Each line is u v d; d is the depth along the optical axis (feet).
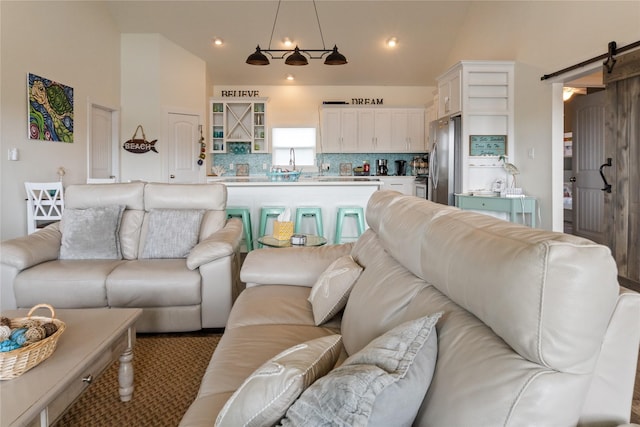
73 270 9.59
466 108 18.29
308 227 17.11
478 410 2.67
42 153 16.55
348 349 5.18
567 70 14.66
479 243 3.30
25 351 4.91
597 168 17.94
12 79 14.92
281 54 24.86
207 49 24.20
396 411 2.80
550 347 2.48
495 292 2.81
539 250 2.56
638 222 12.48
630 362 2.84
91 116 19.95
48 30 16.74
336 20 21.99
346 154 29.37
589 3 13.70
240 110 28.30
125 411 6.76
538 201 16.70
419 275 4.52
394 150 28.43
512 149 18.44
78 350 5.63
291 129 29.17
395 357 3.09
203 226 11.50
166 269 9.78
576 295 2.44
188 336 9.82
